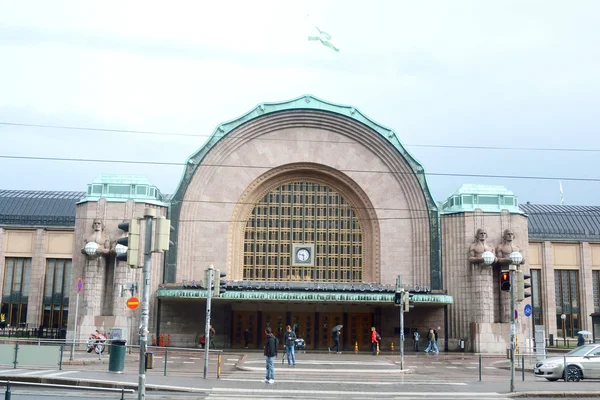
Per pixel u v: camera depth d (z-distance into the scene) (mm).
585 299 57156
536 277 57156
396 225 49906
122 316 45438
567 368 27906
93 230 46562
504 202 48781
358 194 50344
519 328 46750
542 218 59906
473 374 31219
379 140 50500
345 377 28297
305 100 50531
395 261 49531
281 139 50594
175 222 48688
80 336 45000
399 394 22250
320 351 46375
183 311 48188
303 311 49219
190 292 44656
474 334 46312
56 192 65812
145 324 16125
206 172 49594
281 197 50750
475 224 48062
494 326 46094
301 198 50844
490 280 46844
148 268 16375
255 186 50156
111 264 47094
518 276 24625
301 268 49906
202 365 33500
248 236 50156
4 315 56438
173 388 22078
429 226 49281
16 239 57344
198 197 49281
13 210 60812
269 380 24750
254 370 30078
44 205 61844
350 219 50781
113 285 46406
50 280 57062
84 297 45844
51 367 27578
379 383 25828
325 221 50594
